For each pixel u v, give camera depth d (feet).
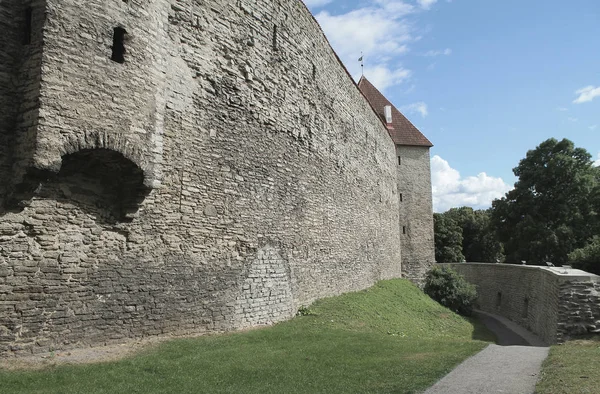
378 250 78.38
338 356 26.94
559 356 27.32
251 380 21.07
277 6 41.24
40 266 22.74
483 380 21.71
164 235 28.43
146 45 26.09
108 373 20.56
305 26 47.60
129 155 24.66
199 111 31.45
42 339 22.53
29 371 20.16
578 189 113.09
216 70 33.12
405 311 60.90
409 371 23.56
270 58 39.73
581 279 43.04
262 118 38.01
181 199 29.66
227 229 33.24
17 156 21.83
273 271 38.27
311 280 46.57
